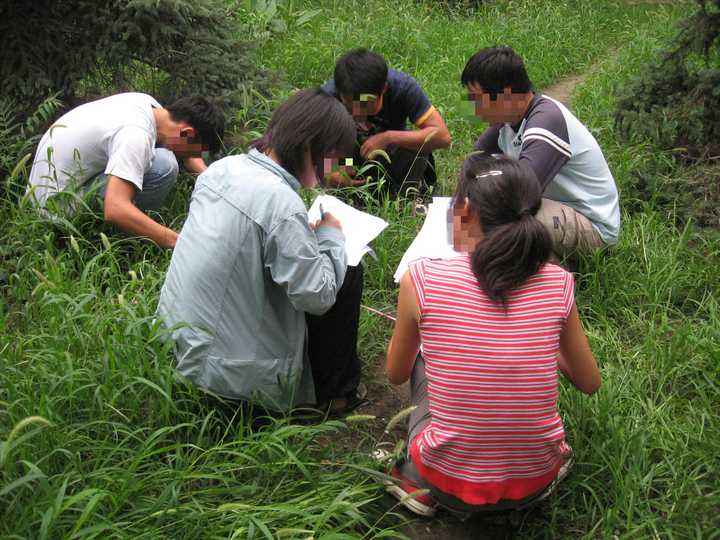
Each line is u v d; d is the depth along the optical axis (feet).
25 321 9.87
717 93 14.80
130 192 10.92
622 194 14.47
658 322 11.36
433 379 7.34
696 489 8.20
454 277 7.28
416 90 13.78
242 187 8.29
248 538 6.83
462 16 28.22
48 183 11.52
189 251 8.47
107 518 6.91
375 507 8.25
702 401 9.55
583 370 7.84
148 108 11.50
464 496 7.54
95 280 10.37
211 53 14.75
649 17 28.27
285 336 8.71
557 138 10.79
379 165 13.57
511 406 7.15
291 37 23.25
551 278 7.25
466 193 7.51
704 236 12.98
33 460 7.39
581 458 8.58
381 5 26.68
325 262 8.54
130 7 13.61
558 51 24.38
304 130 8.19
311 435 8.41
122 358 8.59
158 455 8.37
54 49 13.69
